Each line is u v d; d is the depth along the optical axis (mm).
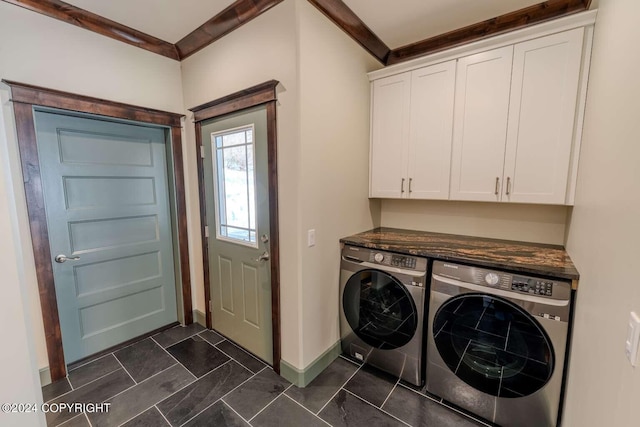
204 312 2732
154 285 2596
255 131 1990
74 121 2064
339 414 1702
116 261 2346
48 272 1920
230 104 2104
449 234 2393
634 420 632
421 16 1945
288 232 1882
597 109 1273
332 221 2102
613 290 846
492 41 1827
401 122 2262
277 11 1743
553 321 1396
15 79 1710
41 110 1879
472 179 2000
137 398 1822
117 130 2289
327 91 1918
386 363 2023
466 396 1707
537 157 1758
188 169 2641
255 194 2066
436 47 2271
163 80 2422
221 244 2434
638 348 630
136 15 1952
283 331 2006
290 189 1828
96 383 1958
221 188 2369
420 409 1743
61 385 1937
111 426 1611
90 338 2221
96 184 2201
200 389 1904
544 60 1686
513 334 1528
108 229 2283
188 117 2543
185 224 2676
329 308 2146
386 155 2365
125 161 2350
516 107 1798
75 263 2115
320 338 2074
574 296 1368
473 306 1638
